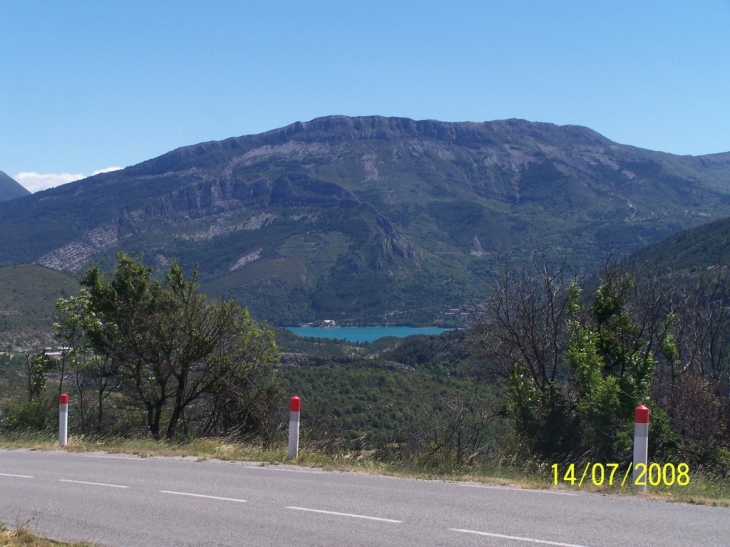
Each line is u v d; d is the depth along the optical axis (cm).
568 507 787
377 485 922
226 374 1897
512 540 660
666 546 641
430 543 654
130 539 690
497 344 1588
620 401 1236
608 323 1464
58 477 1006
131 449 1280
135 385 1973
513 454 1147
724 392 1549
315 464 1086
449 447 1222
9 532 696
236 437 1501
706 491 887
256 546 657
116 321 1950
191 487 916
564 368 1543
